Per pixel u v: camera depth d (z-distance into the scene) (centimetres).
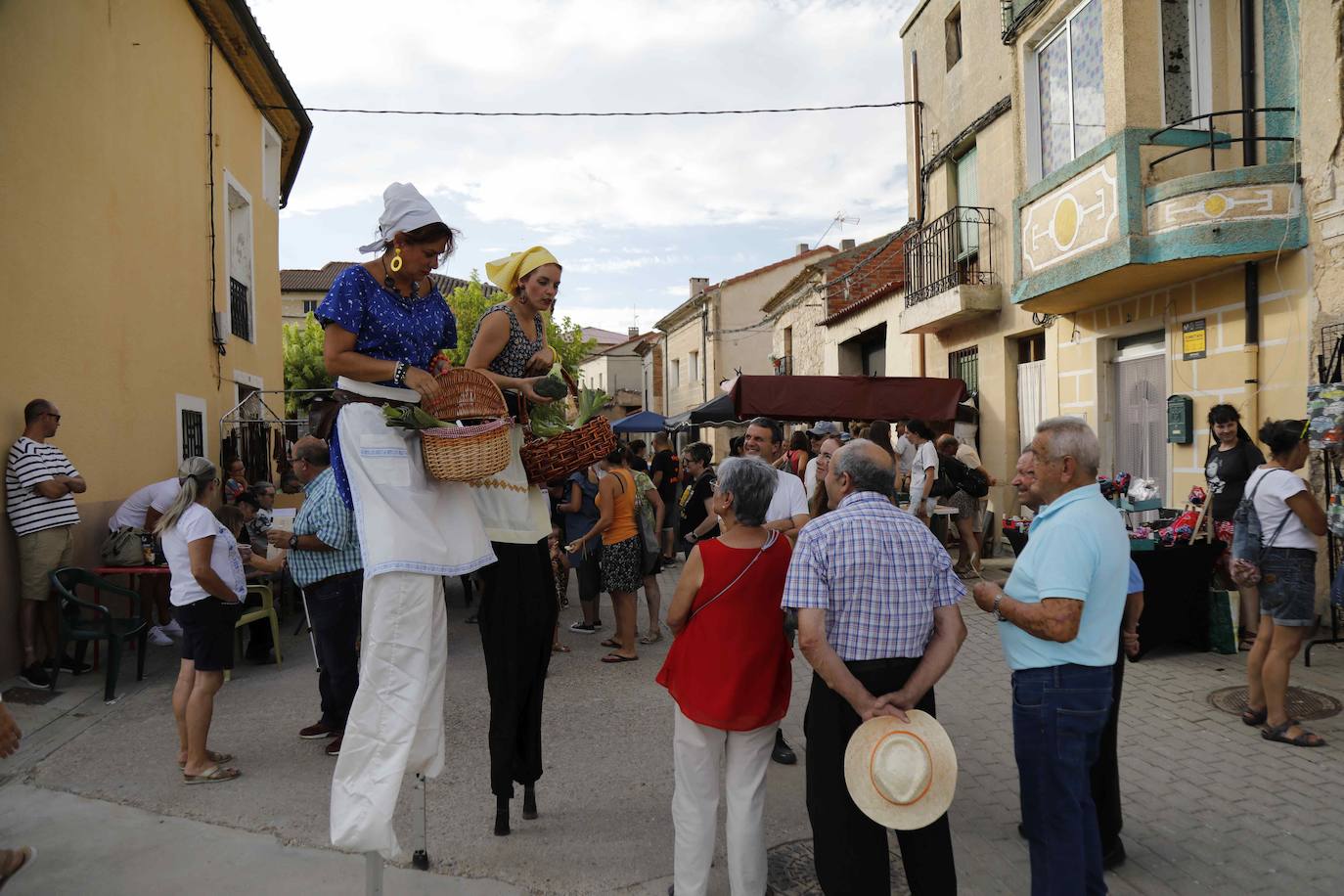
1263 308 754
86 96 775
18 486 632
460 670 693
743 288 3228
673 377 3888
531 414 387
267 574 755
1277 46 771
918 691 287
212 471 480
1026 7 1005
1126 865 359
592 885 352
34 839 391
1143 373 941
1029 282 952
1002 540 1205
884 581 291
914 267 1457
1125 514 718
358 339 303
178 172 992
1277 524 483
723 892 351
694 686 323
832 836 294
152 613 795
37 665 633
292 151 1521
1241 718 524
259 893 344
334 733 533
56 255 715
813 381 1001
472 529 315
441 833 398
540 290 372
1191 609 675
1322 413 531
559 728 549
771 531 338
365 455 293
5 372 638
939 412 995
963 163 1358
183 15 1011
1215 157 815
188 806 429
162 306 940
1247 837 379
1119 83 816
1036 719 290
